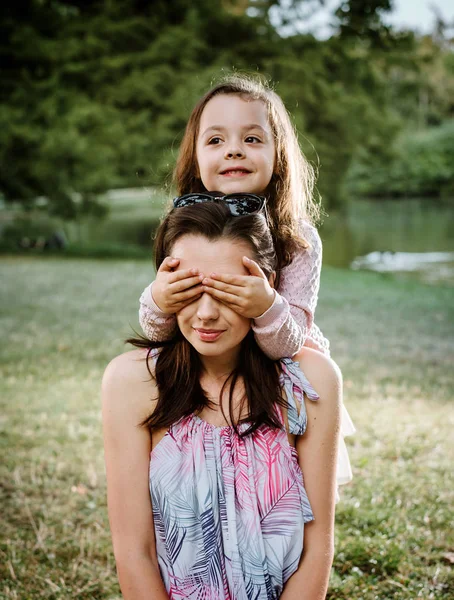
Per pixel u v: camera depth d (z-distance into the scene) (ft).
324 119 65.26
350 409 14.94
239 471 5.08
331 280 38.65
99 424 13.88
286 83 58.65
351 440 13.03
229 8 71.26
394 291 34.86
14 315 26.03
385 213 103.50
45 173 53.26
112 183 56.54
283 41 61.98
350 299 31.78
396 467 11.51
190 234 5.09
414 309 29.50
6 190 56.95
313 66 60.44
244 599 4.92
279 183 6.89
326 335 23.57
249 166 6.54
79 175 54.44
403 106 136.46
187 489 5.00
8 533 9.29
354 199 134.00
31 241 57.88
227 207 5.22
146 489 5.21
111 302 29.19
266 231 5.28
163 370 5.28
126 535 5.16
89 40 56.54
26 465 11.64
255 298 4.92
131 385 5.32
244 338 5.37
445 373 18.75
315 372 5.44
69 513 9.89
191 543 4.98
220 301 4.96
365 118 69.77
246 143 6.58
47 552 8.80
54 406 14.96
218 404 5.35
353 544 8.76
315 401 5.36
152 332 5.36
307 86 59.31
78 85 58.39
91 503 10.09
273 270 5.36
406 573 8.26
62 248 56.34
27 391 16.14
